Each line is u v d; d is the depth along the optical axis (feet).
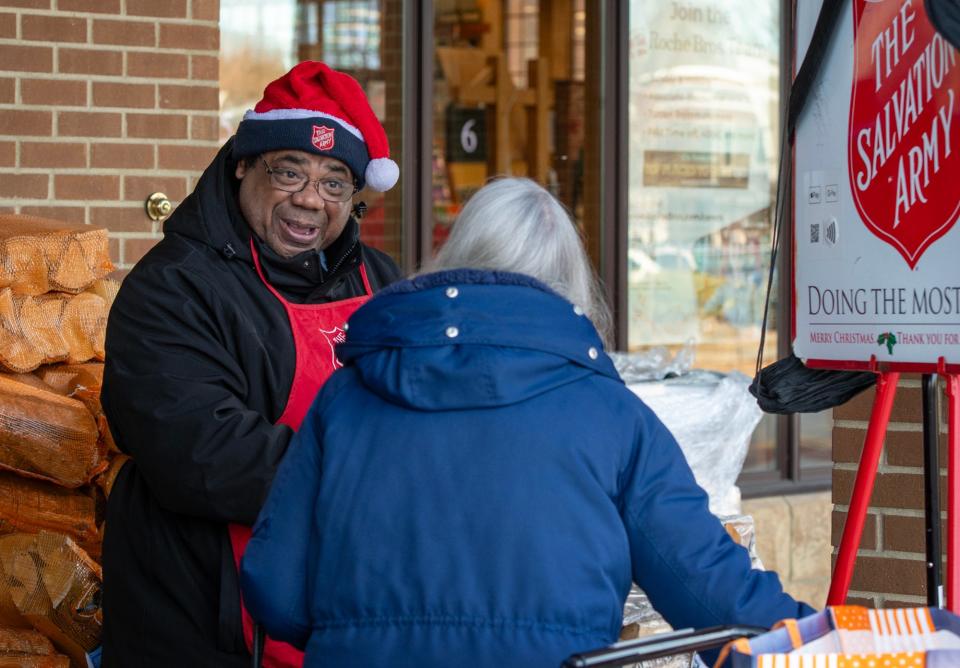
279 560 7.64
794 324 10.48
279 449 9.75
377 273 11.96
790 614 7.06
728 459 16.28
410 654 7.08
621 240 22.50
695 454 15.96
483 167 21.68
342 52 20.38
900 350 9.44
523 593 7.04
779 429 23.26
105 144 17.25
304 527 7.66
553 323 7.43
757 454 23.15
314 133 10.64
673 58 22.88
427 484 7.27
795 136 10.39
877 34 9.53
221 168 10.94
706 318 23.24
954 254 9.02
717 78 23.20
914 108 9.24
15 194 16.83
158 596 10.20
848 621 6.59
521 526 7.10
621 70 22.43
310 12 20.11
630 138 22.61
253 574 7.69
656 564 7.20
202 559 10.08
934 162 9.10
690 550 7.15
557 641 6.98
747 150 23.50
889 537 13.44
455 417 7.36
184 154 17.69
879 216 9.57
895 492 13.41
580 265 7.96
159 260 10.43
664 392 16.10
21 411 11.84
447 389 7.32
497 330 7.32
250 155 10.84
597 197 22.53
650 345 22.81
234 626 9.93
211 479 9.61
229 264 10.68
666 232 22.93
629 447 7.39
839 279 9.95
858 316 9.78
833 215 10.00
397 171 11.18
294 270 10.85
